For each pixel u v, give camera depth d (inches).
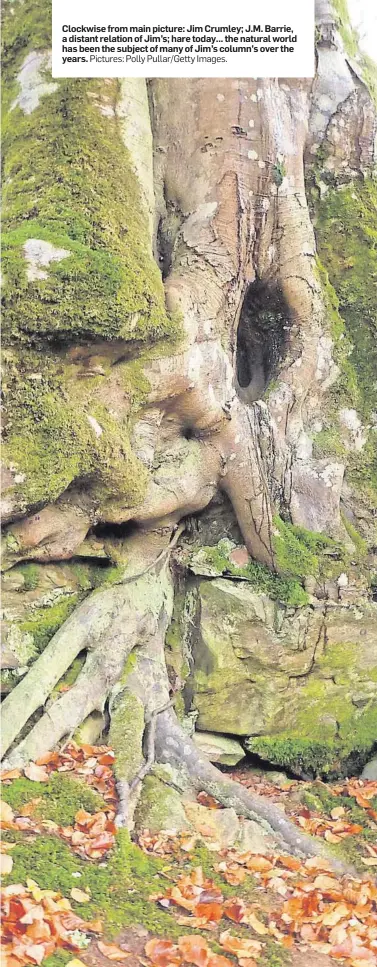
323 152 224.4
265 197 195.8
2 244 145.5
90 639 160.6
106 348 156.4
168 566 195.0
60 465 150.9
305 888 138.6
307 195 225.1
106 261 151.4
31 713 146.0
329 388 216.1
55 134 170.4
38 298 143.0
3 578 161.9
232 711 192.9
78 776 141.7
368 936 126.7
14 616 162.7
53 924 106.6
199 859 138.7
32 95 176.1
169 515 183.9
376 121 228.5
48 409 149.6
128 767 148.7
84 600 168.2
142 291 157.5
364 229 225.9
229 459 191.2
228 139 189.2
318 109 223.1
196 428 184.5
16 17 187.5
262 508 196.4
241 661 191.8
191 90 191.2
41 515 158.4
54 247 146.5
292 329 209.9
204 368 178.7
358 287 224.2
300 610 195.2
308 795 182.7
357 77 228.4
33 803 131.6
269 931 123.3
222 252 188.5
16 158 172.1
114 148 172.7
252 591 194.7
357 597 202.5
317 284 208.4
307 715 198.7
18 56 185.2
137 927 114.3
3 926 103.8
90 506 163.9
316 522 205.3
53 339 148.6
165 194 195.9
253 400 214.1
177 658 190.4
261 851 150.9
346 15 238.4
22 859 119.0
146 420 172.7
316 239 224.4
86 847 127.0
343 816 176.6
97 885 120.5
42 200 162.9
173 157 194.5
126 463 161.5
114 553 174.7
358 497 217.5
